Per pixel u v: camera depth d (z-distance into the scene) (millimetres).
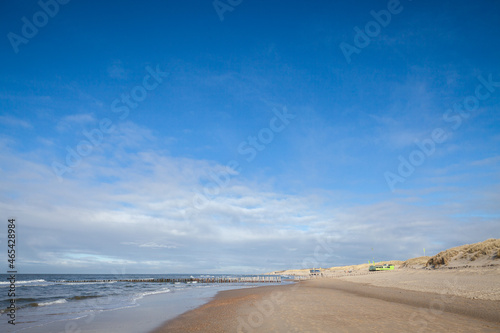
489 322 11703
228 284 64188
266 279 88188
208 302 23812
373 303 18578
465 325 11250
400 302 18344
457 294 18266
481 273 27625
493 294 16578
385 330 10828
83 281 83438
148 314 17422
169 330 12703
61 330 13086
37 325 14289
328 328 11430
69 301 25812
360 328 11281
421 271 41625
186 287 51719
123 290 43750
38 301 26031
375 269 77250
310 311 15719
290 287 40375
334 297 23219
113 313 18000
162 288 48875
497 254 33344
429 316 13242
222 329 12320
